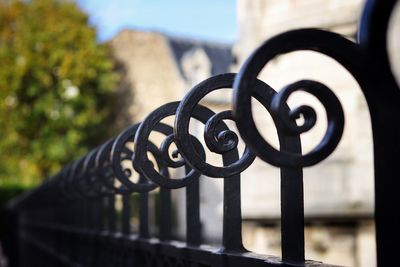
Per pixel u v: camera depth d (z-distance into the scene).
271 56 1.26
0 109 41.44
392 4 1.04
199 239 2.45
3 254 15.27
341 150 9.52
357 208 9.12
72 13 42.62
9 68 41.34
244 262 1.88
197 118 2.08
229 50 41.00
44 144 41.88
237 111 1.24
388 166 1.18
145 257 2.98
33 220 9.21
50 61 41.47
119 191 3.10
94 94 42.22
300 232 1.74
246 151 1.78
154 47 40.34
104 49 42.00
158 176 2.14
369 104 1.21
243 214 10.77
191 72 38.00
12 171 41.78
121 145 2.62
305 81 1.33
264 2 11.09
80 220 4.82
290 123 1.34
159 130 2.46
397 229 1.19
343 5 9.73
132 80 41.34
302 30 1.26
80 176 3.91
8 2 42.78
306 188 9.64
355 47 1.24
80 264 4.70
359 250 9.09
